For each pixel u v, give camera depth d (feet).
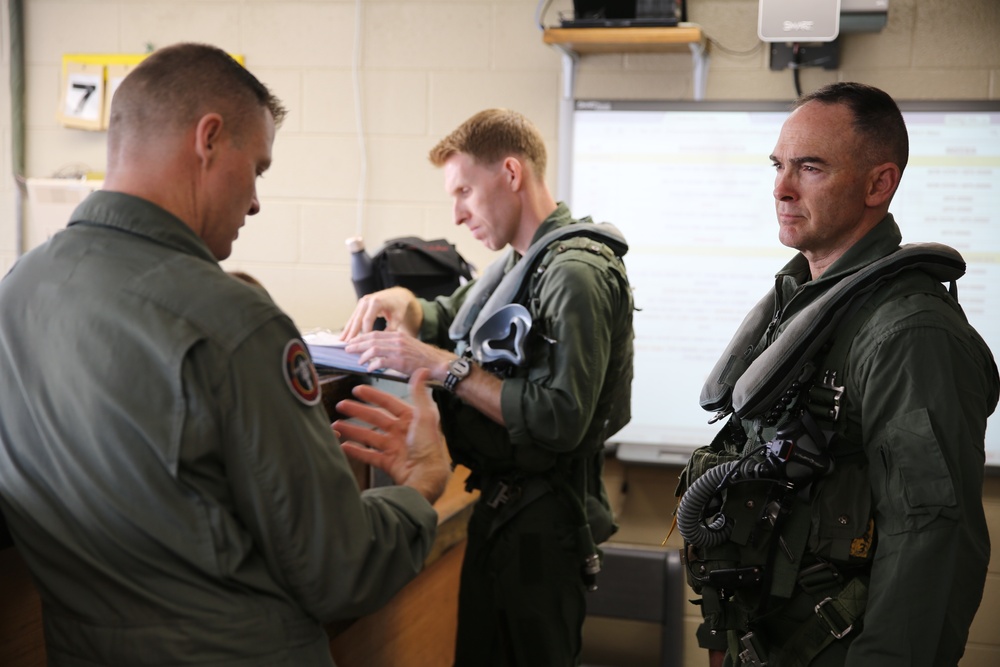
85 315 3.39
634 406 9.34
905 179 8.77
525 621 6.03
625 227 9.23
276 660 3.46
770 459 4.47
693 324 9.22
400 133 9.77
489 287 6.71
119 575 3.39
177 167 3.65
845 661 4.22
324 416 3.66
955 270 4.51
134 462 3.30
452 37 9.59
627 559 7.81
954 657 4.15
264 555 3.48
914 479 4.09
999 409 8.66
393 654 6.66
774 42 8.73
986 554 4.20
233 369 3.34
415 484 4.14
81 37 10.17
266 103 3.96
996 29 8.65
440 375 5.75
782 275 5.23
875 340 4.32
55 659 3.53
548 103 9.47
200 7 9.96
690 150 9.07
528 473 6.11
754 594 4.62
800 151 4.74
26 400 3.48
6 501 3.54
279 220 10.06
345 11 9.75
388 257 7.86
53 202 9.92
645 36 8.38
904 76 8.83
